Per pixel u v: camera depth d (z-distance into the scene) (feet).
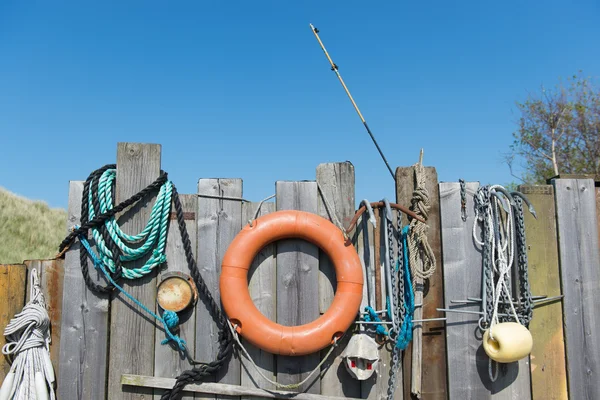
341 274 9.64
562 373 9.93
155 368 9.71
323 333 9.37
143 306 9.73
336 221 10.02
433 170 10.34
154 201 10.05
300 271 9.96
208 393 9.65
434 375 9.85
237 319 9.48
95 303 9.78
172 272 9.82
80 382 9.57
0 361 9.57
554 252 10.21
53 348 9.74
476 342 9.91
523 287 9.91
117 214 9.96
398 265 10.01
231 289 9.55
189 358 9.72
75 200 10.05
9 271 9.73
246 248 9.70
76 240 9.90
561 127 47.06
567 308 10.03
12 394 9.22
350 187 10.21
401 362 9.87
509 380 9.84
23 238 30.89
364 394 9.71
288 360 9.73
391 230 9.86
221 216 10.11
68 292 9.77
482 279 10.00
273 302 9.94
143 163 10.13
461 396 9.75
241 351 9.79
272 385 9.71
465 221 10.19
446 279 10.02
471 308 10.00
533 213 9.81
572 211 10.30
